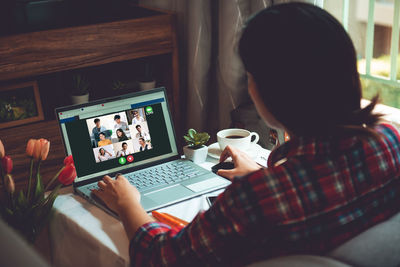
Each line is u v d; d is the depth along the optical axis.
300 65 0.70
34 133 2.14
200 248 0.81
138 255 0.94
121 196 1.14
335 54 0.70
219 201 0.78
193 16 2.29
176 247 0.85
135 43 2.25
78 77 2.27
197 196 1.28
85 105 1.35
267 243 0.77
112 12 2.29
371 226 0.80
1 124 2.10
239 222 0.75
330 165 0.76
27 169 2.17
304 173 0.75
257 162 1.48
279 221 0.74
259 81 0.75
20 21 2.04
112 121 1.38
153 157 1.44
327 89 0.71
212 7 2.35
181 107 2.65
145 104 1.43
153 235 0.95
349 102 0.74
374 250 0.75
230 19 2.18
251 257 0.79
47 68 2.08
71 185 1.38
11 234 0.23
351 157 0.77
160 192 1.29
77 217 1.19
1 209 1.16
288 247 0.77
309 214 0.75
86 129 1.35
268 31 0.71
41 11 2.06
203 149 1.47
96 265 1.12
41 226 1.21
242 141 1.49
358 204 0.78
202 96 2.43
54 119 2.20
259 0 2.11
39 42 2.03
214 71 2.49
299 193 0.74
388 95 1.99
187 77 2.46
